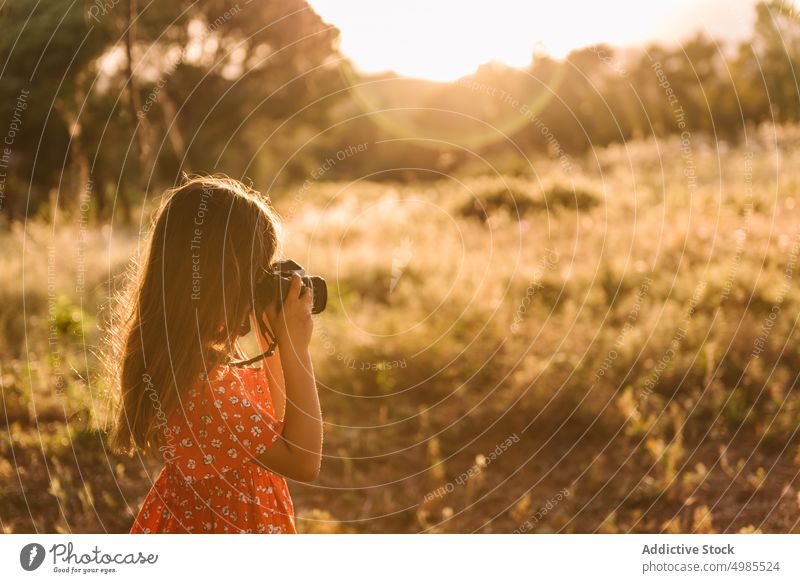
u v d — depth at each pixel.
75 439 3.95
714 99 15.80
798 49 11.27
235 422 1.56
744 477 3.43
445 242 7.98
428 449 4.02
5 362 5.01
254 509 1.67
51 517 3.42
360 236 8.69
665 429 3.91
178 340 1.53
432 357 4.91
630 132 15.87
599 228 7.88
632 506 3.37
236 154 15.81
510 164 12.61
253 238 1.56
